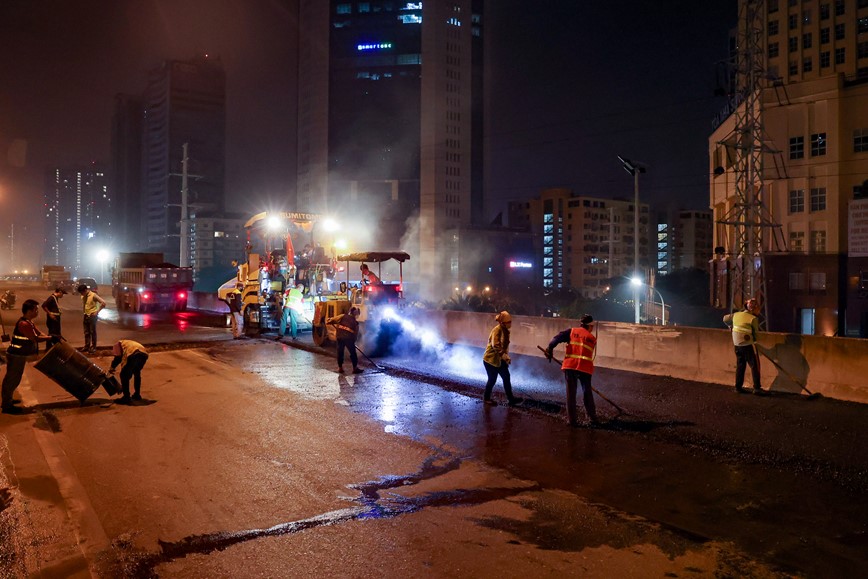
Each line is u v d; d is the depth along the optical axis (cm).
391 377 1369
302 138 16450
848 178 5531
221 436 898
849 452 803
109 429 934
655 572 500
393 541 555
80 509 623
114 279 4153
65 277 6794
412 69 15375
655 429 924
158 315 3184
